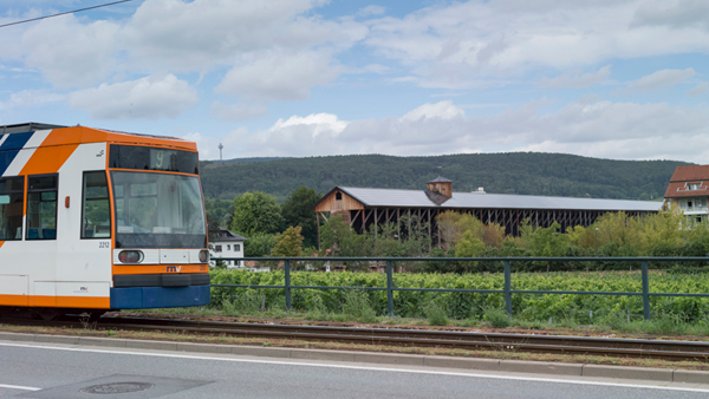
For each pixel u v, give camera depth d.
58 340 14.11
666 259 13.71
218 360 11.93
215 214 162.50
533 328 14.76
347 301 17.39
